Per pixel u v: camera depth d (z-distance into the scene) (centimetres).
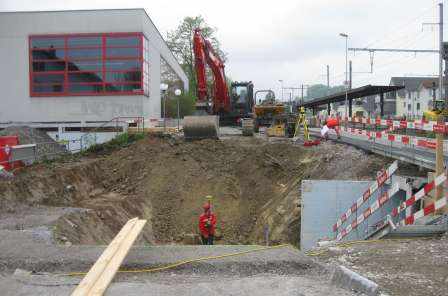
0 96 3045
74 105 3034
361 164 1667
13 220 1156
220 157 2289
